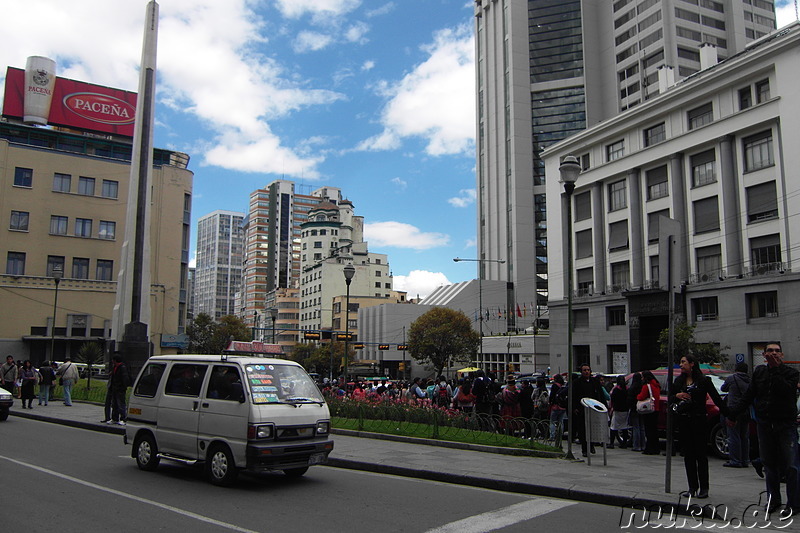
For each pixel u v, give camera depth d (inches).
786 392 281.1
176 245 2290.8
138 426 405.7
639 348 1656.0
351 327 3973.9
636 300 1674.5
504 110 3666.3
